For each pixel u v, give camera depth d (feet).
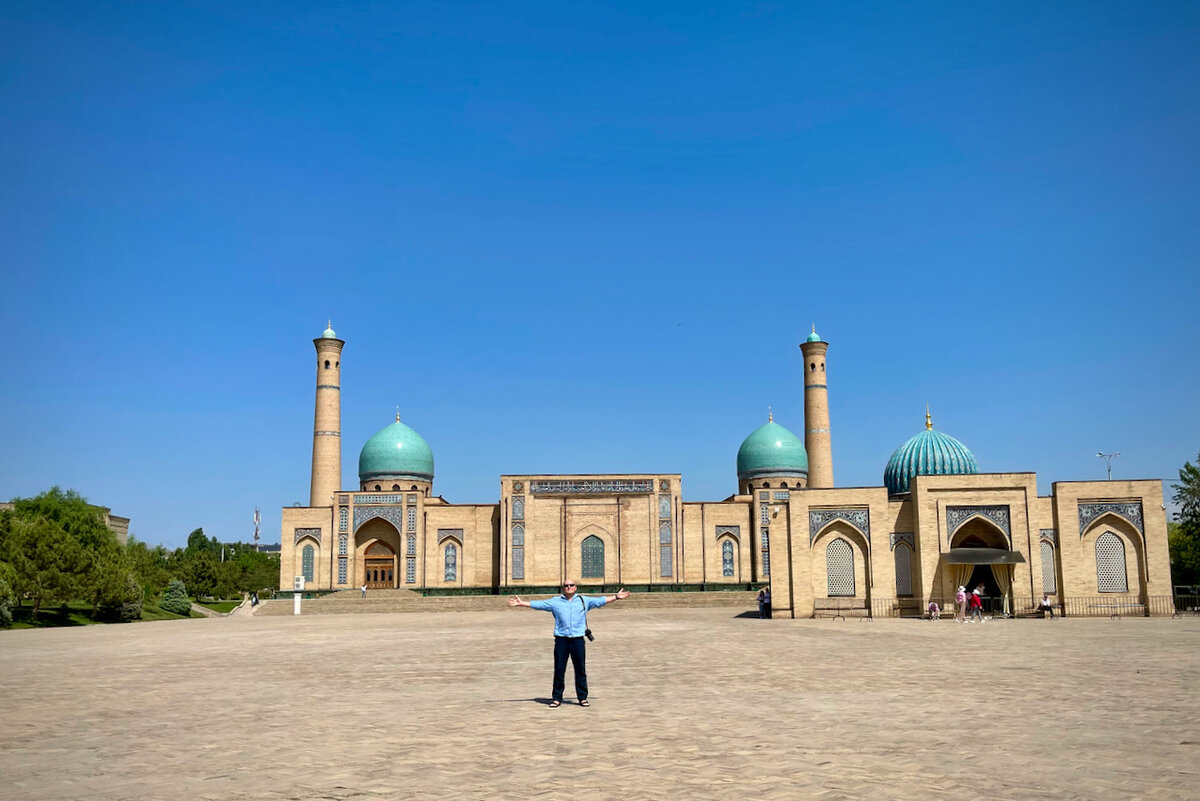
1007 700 48.67
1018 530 147.84
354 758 34.81
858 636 99.91
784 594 150.71
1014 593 145.89
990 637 96.84
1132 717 42.96
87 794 30.09
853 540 151.43
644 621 138.21
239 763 34.40
